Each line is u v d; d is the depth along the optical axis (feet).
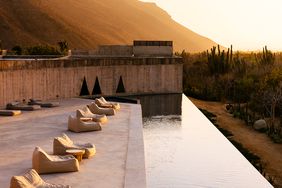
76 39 465.88
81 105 81.25
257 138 111.45
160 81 114.42
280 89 139.64
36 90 87.30
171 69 115.44
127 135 52.06
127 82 109.19
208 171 43.27
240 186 39.19
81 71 99.04
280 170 83.20
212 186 38.73
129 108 76.64
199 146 54.65
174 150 52.01
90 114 61.41
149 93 113.19
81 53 151.64
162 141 57.26
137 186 33.30
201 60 234.79
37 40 410.93
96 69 102.58
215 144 56.03
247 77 192.13
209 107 162.81
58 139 40.14
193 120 77.10
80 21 550.36
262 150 99.25
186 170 43.27
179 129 67.15
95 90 103.24
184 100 107.55
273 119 127.24
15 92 81.51
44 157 35.96
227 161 47.50
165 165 44.96
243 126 126.21
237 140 108.47
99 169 37.68
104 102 73.82
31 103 78.84
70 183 33.83
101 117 60.29
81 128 53.67
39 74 87.81
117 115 67.97
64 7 556.51
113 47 149.07
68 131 54.29
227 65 212.84
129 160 40.42
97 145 46.62
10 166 37.96
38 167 35.86
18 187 29.68
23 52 219.61
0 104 77.66
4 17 412.16
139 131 54.54
